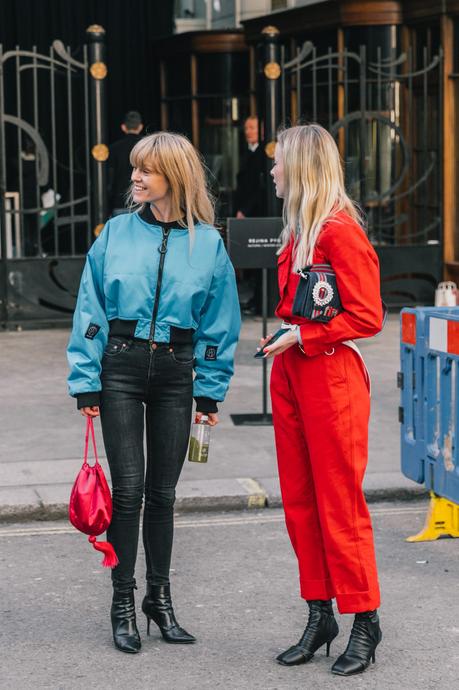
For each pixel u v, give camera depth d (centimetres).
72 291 1214
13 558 563
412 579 530
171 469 450
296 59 1220
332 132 1228
